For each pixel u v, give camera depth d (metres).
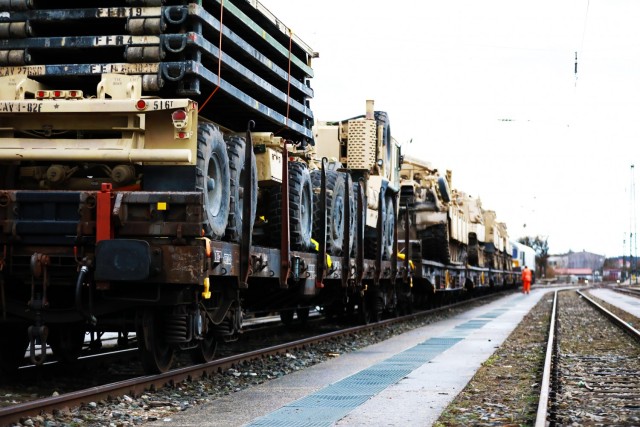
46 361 15.34
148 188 12.09
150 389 12.01
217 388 12.95
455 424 10.02
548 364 15.66
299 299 19.97
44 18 12.25
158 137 12.00
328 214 19.84
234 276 14.02
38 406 9.76
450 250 40.03
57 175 12.35
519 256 97.31
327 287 22.55
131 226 11.49
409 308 33.19
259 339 22.30
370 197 24.42
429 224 36.28
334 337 21.52
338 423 10.00
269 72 15.67
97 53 12.61
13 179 12.63
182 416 10.47
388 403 11.52
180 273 11.45
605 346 21.80
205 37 12.89
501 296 67.94
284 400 11.80
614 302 56.75
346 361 17.12
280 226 16.67
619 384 14.21
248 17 14.42
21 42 12.34
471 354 18.58
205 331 13.23
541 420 9.65
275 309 19.97
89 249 11.58
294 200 16.94
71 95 11.90
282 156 16.31
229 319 14.71
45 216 11.68
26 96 12.34
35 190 12.22
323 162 18.67
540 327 28.42
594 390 13.45
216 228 12.79
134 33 12.20
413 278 32.47
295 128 17.30
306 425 9.87
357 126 24.61
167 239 11.55
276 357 16.89
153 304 12.04
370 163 24.62
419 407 11.21
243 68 14.03
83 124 12.06
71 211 11.68
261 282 17.39
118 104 11.71
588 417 10.77
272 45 15.54
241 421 10.12
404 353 18.75
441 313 37.44
